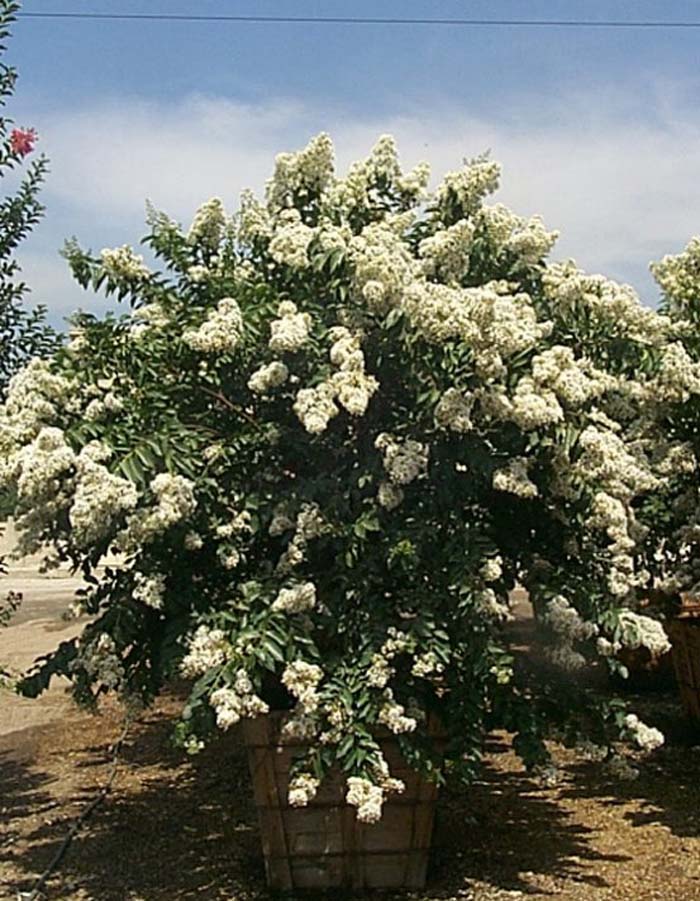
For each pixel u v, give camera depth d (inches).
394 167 183.8
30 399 152.3
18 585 565.9
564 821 186.4
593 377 159.2
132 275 174.4
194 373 157.2
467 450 145.6
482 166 173.9
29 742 250.5
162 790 210.1
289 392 156.0
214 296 171.5
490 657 142.5
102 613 171.3
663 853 169.9
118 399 155.1
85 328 163.0
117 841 180.9
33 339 201.0
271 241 164.9
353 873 153.9
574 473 150.0
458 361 142.6
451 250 159.0
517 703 151.8
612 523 151.7
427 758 143.1
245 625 141.3
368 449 153.5
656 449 198.8
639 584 190.7
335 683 140.3
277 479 157.5
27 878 164.7
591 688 273.1
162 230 180.4
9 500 159.0
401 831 152.9
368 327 151.3
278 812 152.6
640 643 154.9
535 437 145.6
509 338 139.1
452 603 144.3
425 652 139.2
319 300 159.8
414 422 149.7
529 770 166.9
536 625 163.9
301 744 149.7
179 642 147.9
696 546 210.8
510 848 172.9
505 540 159.5
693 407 193.3
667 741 237.1
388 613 145.0
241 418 158.1
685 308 209.0
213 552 156.6
